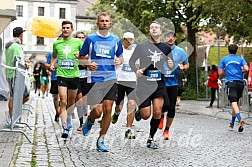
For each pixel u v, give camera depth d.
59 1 87.75
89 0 96.56
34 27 17.25
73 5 88.56
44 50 81.44
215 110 20.94
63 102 10.31
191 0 25.45
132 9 34.72
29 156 8.16
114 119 11.88
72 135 10.93
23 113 16.33
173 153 9.04
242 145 10.22
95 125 12.97
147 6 33.41
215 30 27.67
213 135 11.86
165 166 7.75
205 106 23.92
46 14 87.19
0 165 7.18
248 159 8.52
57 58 10.77
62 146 9.40
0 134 10.62
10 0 20.33
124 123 13.89
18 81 10.20
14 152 8.46
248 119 16.41
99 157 8.40
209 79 22.78
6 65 10.76
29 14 85.81
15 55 11.27
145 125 13.45
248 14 23.11
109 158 8.34
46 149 8.98
